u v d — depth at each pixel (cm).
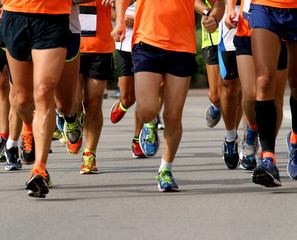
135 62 1819
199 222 1465
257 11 1838
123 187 1988
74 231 1385
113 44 2373
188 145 3241
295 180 2100
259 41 1828
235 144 2380
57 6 1750
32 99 1914
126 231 1379
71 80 1950
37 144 1733
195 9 1938
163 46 1780
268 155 1836
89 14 2300
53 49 1744
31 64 1833
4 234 1369
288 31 1820
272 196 1802
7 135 2522
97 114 2275
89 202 1728
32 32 1753
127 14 2648
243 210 1603
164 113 1841
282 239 1309
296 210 1603
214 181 2098
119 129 4175
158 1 1795
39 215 1562
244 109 2202
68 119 2134
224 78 2352
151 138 2112
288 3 1811
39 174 1698
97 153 2944
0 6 2064
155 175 2250
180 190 1917
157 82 1808
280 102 2144
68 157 2814
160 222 1466
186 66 1806
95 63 2294
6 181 2122
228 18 2020
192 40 1825
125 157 2797
